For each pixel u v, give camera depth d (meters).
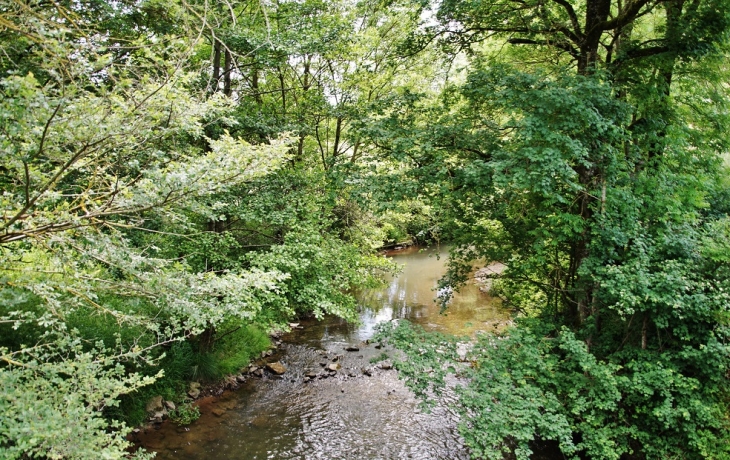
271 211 8.42
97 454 3.37
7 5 3.29
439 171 8.27
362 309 16.92
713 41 8.30
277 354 12.04
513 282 10.35
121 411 7.61
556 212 8.16
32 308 6.95
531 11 9.79
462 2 8.66
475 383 7.01
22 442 3.10
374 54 14.16
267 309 8.62
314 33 8.73
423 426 8.71
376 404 9.52
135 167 4.14
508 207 8.88
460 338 7.68
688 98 9.57
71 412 3.47
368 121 8.96
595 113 6.84
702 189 8.48
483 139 8.62
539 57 10.44
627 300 6.51
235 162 4.38
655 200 7.64
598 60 9.18
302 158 11.76
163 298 4.66
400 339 7.59
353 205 12.90
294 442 8.05
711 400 6.53
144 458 4.25
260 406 9.26
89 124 3.34
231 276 5.22
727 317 6.30
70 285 4.46
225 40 8.18
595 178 8.17
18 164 3.42
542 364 7.06
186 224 5.69
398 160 8.56
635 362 6.90
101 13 6.37
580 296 8.62
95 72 4.24
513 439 8.34
